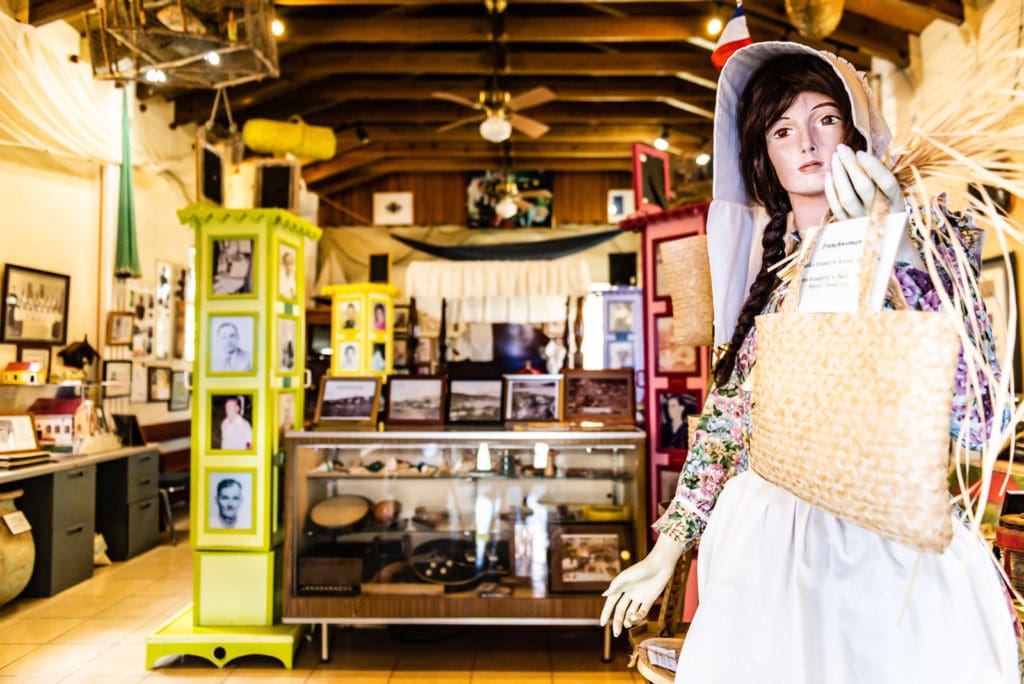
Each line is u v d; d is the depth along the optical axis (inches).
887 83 207.9
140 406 246.8
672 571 43.8
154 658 118.1
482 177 430.0
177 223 272.5
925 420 27.1
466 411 134.6
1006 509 74.6
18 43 169.0
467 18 255.8
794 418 32.4
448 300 271.6
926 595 31.8
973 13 144.7
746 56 42.8
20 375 174.6
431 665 119.3
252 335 126.3
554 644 128.7
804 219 42.3
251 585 123.9
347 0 225.9
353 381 136.8
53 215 204.2
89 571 172.7
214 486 125.3
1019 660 32.3
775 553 35.3
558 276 250.4
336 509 128.6
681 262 78.7
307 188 410.6
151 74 155.9
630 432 121.1
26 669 117.6
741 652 34.5
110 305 223.6
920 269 35.2
